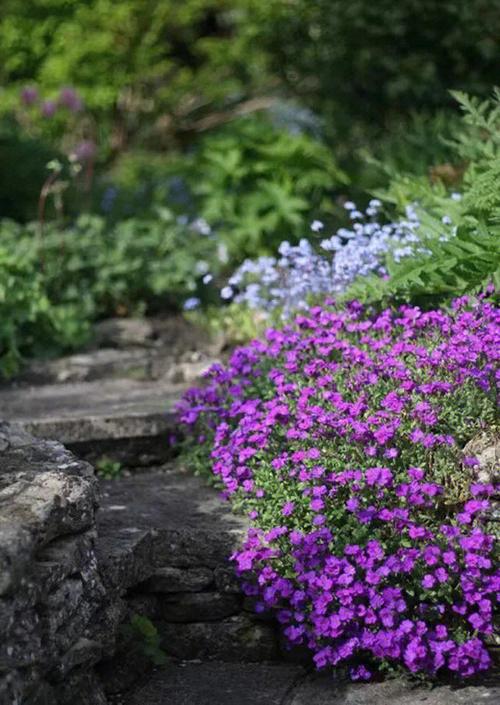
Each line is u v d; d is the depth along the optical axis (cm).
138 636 447
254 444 491
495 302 520
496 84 1038
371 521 432
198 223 876
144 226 871
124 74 1322
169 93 1350
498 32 1030
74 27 1302
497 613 426
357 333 538
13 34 1295
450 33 1031
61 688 392
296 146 886
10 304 733
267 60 1217
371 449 434
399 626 415
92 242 826
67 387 691
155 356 741
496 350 456
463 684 415
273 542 448
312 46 1138
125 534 461
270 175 887
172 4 1354
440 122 873
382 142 1002
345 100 1097
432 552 410
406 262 530
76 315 764
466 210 564
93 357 730
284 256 647
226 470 469
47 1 1305
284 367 518
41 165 998
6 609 349
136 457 585
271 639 458
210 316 801
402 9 1036
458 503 438
